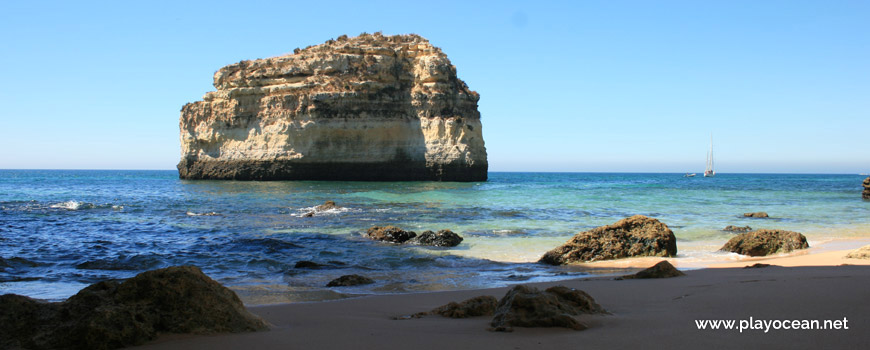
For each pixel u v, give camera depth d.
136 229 17.53
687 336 4.42
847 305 5.52
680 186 57.75
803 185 65.19
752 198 34.28
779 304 5.68
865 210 25.98
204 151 63.47
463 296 7.49
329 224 18.83
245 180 59.66
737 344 4.14
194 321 4.85
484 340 4.43
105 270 10.76
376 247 14.02
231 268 11.04
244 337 4.73
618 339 4.36
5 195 36.59
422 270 10.79
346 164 58.44
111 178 88.69
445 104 59.84
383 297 7.45
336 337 4.68
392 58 61.31
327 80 59.28
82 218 20.84
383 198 31.52
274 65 61.72
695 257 12.59
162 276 5.10
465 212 23.11
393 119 59.06
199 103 64.12
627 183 71.38
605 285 7.85
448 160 57.41
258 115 60.25
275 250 13.38
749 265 10.53
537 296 5.17
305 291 8.14
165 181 67.50
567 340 4.36
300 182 55.75
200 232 16.78
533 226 18.27
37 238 15.44
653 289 7.21
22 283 9.16
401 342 4.45
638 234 12.92
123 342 4.47
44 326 4.60
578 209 24.97
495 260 12.16
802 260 11.14
